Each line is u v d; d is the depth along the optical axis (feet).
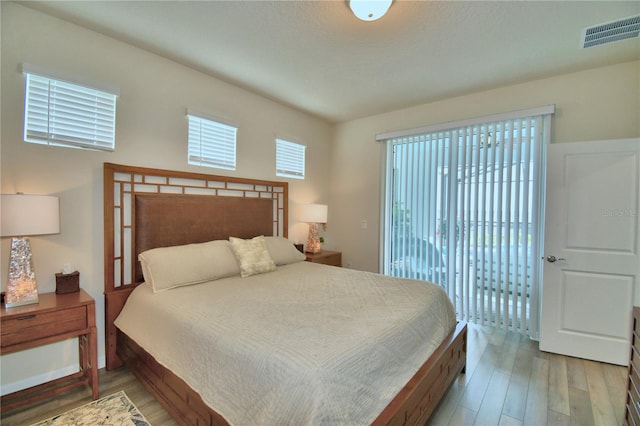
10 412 6.04
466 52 8.24
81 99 7.49
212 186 10.32
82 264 7.47
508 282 10.31
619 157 8.20
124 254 8.21
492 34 7.36
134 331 6.72
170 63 9.10
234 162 10.98
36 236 6.81
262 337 4.57
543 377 7.49
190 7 6.57
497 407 6.28
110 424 5.71
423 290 7.23
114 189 8.02
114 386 6.93
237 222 10.79
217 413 4.34
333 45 8.00
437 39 7.63
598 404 6.40
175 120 9.27
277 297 6.63
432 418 5.90
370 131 14.05
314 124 14.49
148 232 8.48
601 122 8.98
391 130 13.32
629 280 8.09
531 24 6.94
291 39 7.76
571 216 8.71
